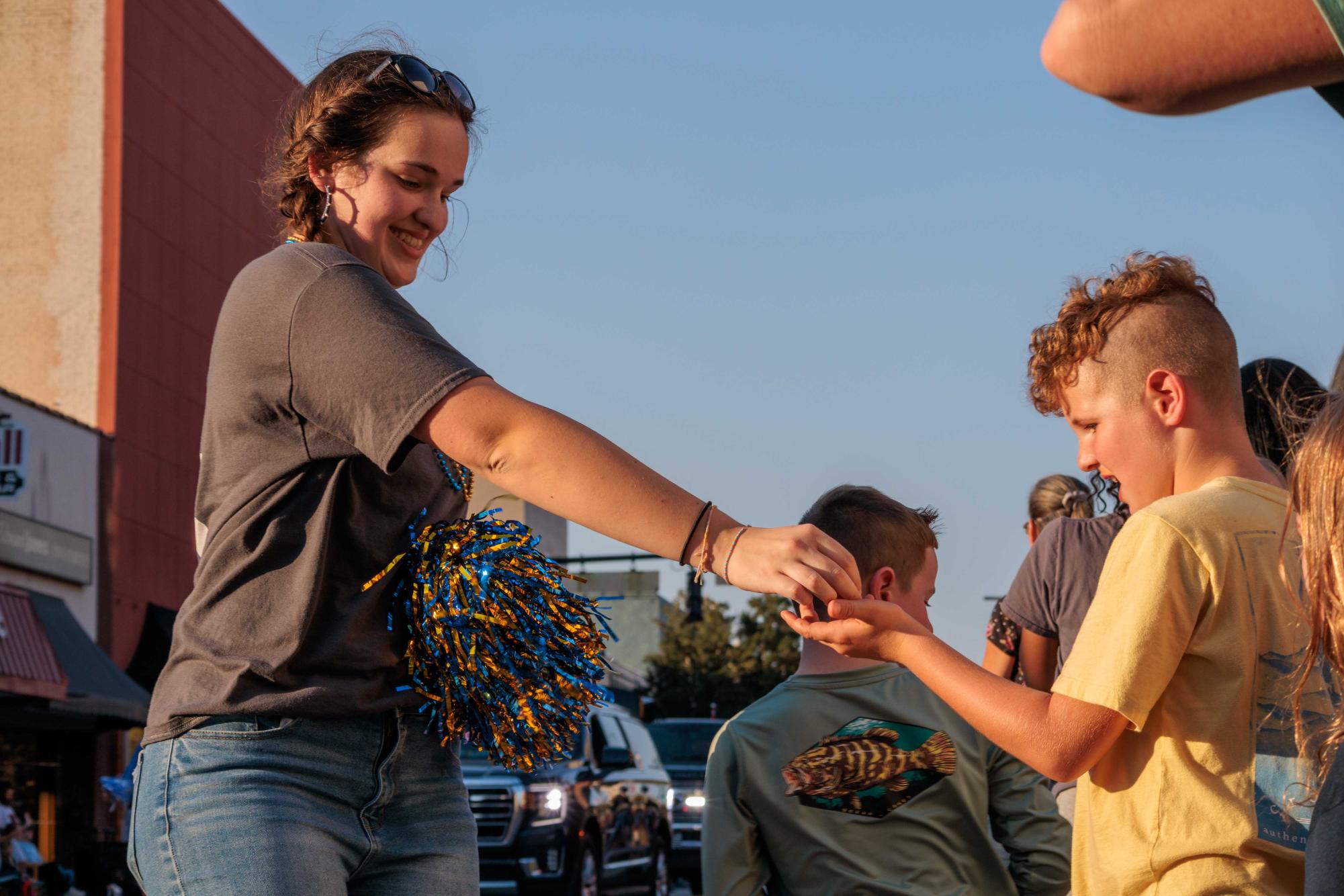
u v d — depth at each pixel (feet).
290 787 7.52
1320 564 6.26
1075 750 7.41
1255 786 7.34
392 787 7.89
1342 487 6.14
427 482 8.12
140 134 77.10
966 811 10.75
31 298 73.97
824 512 11.23
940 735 10.80
